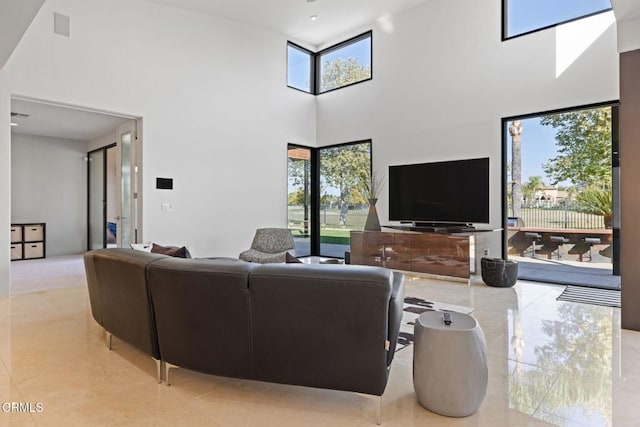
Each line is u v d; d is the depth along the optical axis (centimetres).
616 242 444
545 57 457
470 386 180
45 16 421
